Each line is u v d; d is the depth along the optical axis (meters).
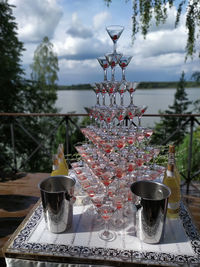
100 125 1.21
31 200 1.71
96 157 1.05
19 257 0.71
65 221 0.80
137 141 1.16
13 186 2.06
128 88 1.24
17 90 8.18
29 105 8.95
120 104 1.25
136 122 1.27
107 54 1.16
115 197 0.85
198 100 7.09
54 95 9.67
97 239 0.77
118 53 1.15
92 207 0.99
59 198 0.76
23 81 8.35
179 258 0.68
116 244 0.74
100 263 0.68
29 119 8.41
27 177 2.37
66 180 0.91
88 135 1.16
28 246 0.73
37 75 9.50
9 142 7.63
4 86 7.56
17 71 7.73
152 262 0.66
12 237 0.78
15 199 1.73
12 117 2.80
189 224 0.87
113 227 0.85
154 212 0.70
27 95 8.70
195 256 0.69
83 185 0.92
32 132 8.17
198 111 7.22
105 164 0.97
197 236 0.79
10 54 7.68
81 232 0.81
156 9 2.92
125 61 1.18
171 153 0.97
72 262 0.69
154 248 0.73
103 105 1.22
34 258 0.70
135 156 1.03
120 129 1.14
